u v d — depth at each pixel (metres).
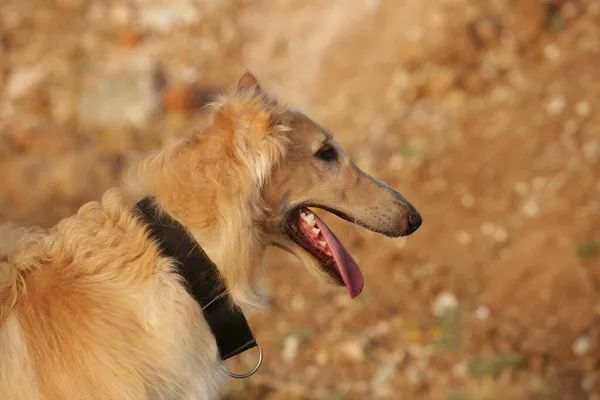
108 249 5.20
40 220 13.16
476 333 10.22
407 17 16.42
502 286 11.15
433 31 15.60
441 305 10.96
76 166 14.12
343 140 14.78
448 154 13.60
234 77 18.02
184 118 16.69
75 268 5.19
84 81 17.55
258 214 5.33
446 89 14.93
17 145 15.15
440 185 12.99
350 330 10.56
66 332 5.04
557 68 14.67
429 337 10.32
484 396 9.13
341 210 5.78
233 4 20.14
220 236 5.21
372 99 15.55
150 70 17.34
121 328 5.06
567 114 13.59
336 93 16.25
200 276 5.23
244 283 5.35
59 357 5.00
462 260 11.70
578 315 10.42
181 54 18.61
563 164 12.71
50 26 19.48
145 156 5.67
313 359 9.98
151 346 5.07
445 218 12.40
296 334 10.40
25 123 15.88
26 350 5.01
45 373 4.99
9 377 4.97
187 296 5.18
